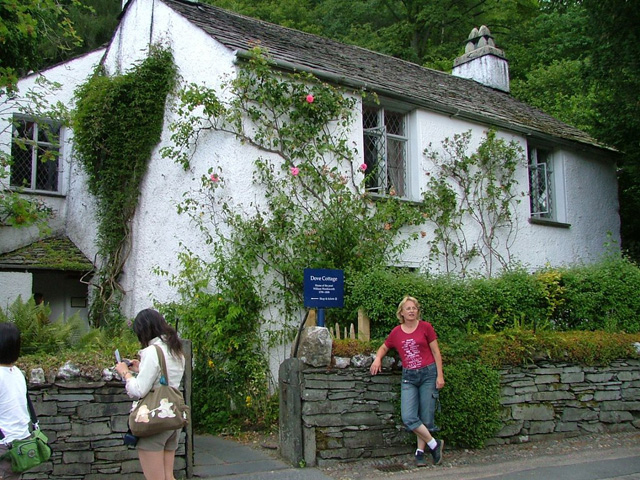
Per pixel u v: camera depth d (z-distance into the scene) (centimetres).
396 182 1129
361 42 2661
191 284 941
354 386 674
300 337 699
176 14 1080
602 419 807
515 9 2778
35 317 679
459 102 1261
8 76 907
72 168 1344
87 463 564
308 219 944
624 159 1525
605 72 1320
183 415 480
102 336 710
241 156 923
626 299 905
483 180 1211
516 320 793
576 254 1383
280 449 695
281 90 953
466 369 706
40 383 555
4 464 414
